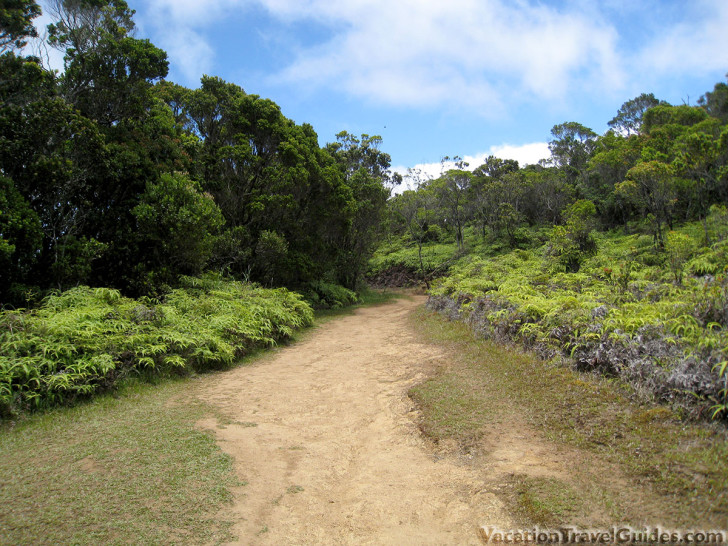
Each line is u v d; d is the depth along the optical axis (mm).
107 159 9906
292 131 17328
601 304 6898
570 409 4586
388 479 3877
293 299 13133
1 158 8633
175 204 11000
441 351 8203
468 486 3598
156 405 5711
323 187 18250
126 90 11078
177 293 10250
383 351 9070
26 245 8453
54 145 9203
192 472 3861
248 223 16344
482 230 33312
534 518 3033
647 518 2838
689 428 3785
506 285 10797
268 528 3156
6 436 4582
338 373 7605
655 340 5141
